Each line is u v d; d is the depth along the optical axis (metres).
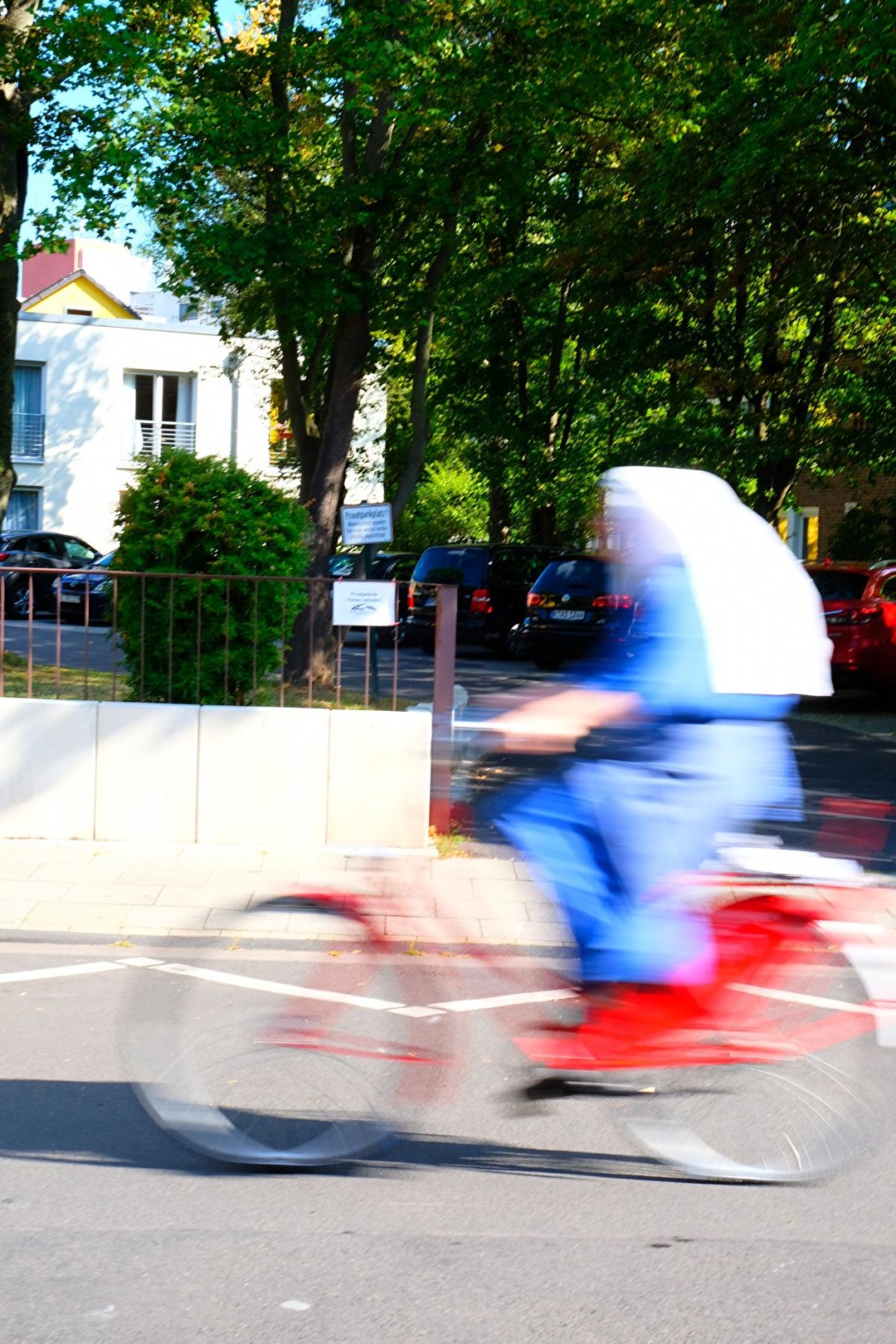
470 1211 4.05
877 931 4.53
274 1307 3.46
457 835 9.27
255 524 9.25
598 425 32.56
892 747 14.45
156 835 8.93
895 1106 4.84
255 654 9.26
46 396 44.41
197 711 8.89
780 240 21.14
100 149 17.25
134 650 9.22
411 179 17.30
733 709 4.46
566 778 4.58
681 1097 4.32
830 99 17.38
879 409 23.00
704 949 4.37
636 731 4.49
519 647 23.36
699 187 20.14
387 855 8.68
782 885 4.48
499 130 18.05
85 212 17.48
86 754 8.92
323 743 8.88
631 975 4.37
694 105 19.45
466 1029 5.62
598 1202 4.13
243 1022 4.44
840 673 17.34
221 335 22.91
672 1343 3.32
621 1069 4.33
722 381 24.69
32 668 9.06
